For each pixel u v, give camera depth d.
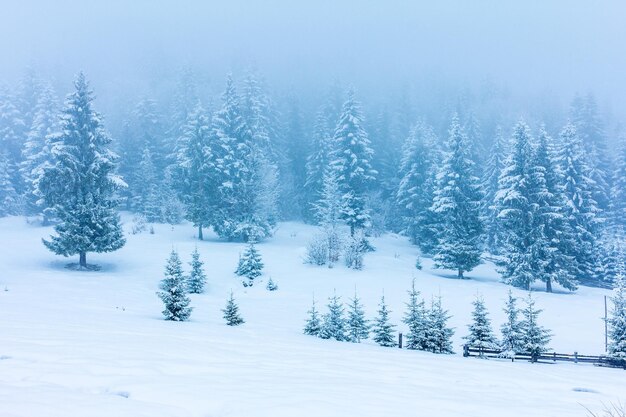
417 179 51.62
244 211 44.84
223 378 6.80
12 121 55.03
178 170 51.59
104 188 33.69
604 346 19.95
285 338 14.11
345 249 36.34
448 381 8.90
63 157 31.98
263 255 38.31
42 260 32.97
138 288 26.84
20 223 47.38
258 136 52.16
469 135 66.06
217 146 45.72
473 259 37.66
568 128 46.31
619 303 16.80
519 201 37.25
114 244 32.25
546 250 35.72
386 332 17.28
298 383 6.91
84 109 34.03
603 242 43.56
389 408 5.83
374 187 63.50
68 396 5.04
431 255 46.53
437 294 28.98
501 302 28.12
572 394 8.70
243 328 16.17
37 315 13.23
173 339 10.59
